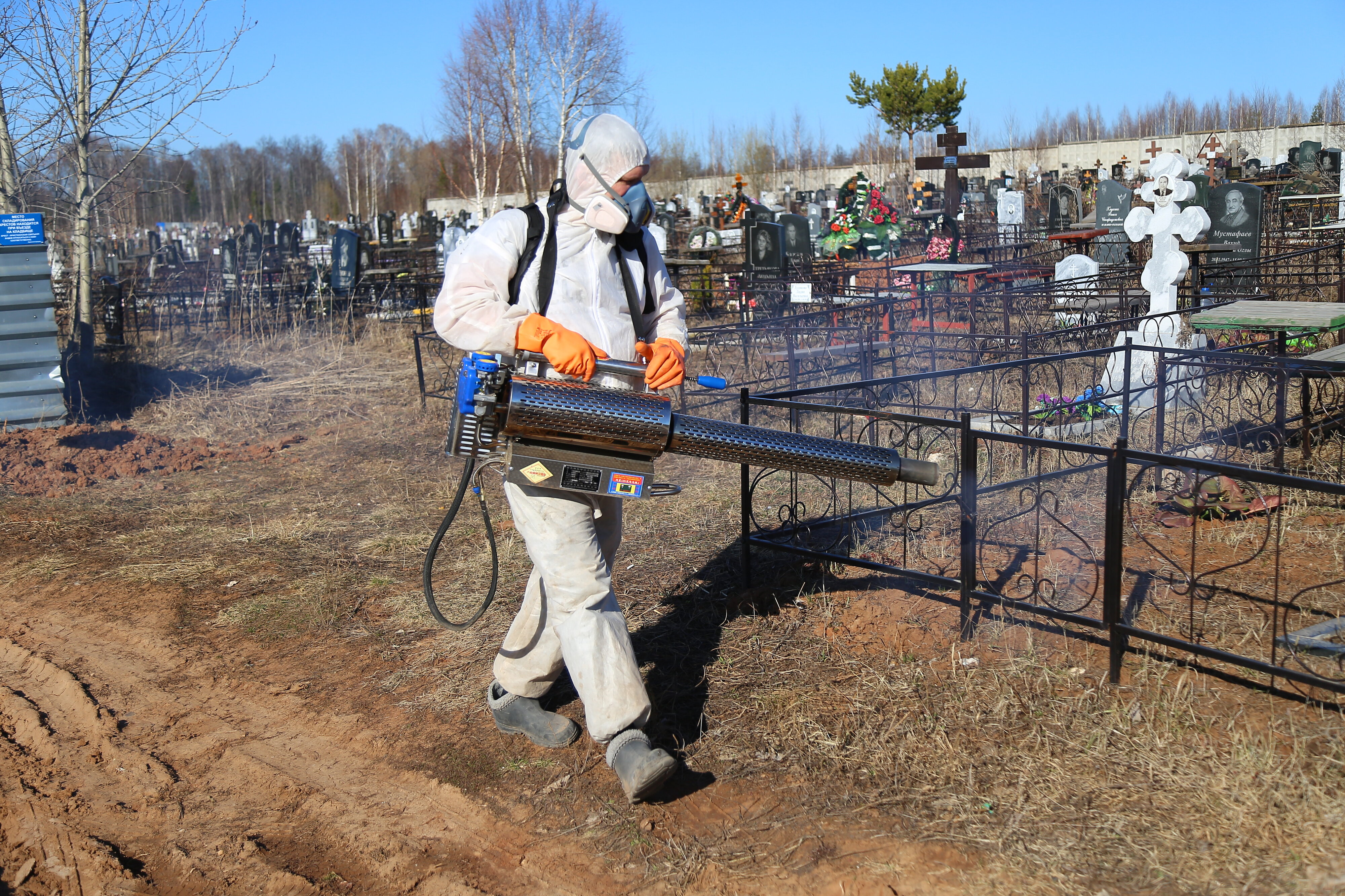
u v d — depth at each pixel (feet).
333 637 15.06
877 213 52.13
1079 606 13.78
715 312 50.39
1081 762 10.03
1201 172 52.11
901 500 19.04
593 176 9.80
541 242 9.95
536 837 9.91
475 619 10.49
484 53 127.44
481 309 9.50
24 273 29.73
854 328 31.58
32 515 21.99
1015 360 24.95
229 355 43.09
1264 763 9.54
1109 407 23.41
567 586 9.94
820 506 19.25
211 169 239.30
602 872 9.30
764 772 10.54
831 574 15.71
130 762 11.93
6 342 29.71
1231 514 17.29
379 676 13.66
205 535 20.25
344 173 217.56
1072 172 135.85
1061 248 55.11
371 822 10.44
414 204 198.29
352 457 26.73
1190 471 19.01
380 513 21.30
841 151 184.03
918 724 10.94
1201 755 9.89
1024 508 18.38
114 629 15.89
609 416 9.23
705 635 13.93
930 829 9.33
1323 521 16.63
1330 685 9.95
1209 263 38.58
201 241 116.37
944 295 33.27
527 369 9.98
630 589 15.89
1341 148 96.27
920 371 32.40
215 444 28.89
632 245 10.44
